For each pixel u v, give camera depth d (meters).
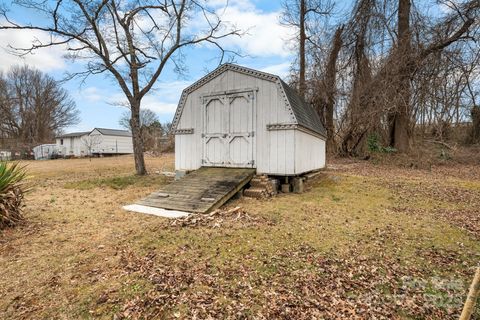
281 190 9.05
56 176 13.03
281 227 5.29
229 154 9.51
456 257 4.07
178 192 7.80
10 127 37.16
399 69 14.57
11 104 36.44
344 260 3.98
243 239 4.62
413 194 8.16
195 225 5.30
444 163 13.94
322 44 19.83
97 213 6.59
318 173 11.70
